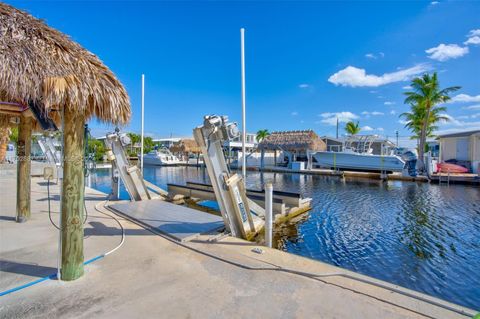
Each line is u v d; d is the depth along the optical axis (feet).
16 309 7.82
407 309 7.91
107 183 55.11
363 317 7.53
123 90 10.46
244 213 16.49
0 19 8.21
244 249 13.19
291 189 48.03
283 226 23.30
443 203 34.06
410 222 24.66
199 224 17.28
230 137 15.12
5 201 25.52
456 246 18.38
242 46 22.41
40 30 8.73
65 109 9.07
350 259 16.30
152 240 14.46
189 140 132.26
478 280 13.69
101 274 10.19
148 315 7.61
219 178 15.61
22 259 11.53
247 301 8.38
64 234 9.51
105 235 15.30
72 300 8.33
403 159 72.54
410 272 14.58
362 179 66.08
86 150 10.82
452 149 82.69
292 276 10.18
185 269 10.77
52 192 31.32
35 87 7.97
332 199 37.04
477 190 46.14
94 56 10.00
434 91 71.10
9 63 7.70
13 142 80.28
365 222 24.64
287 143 90.43
